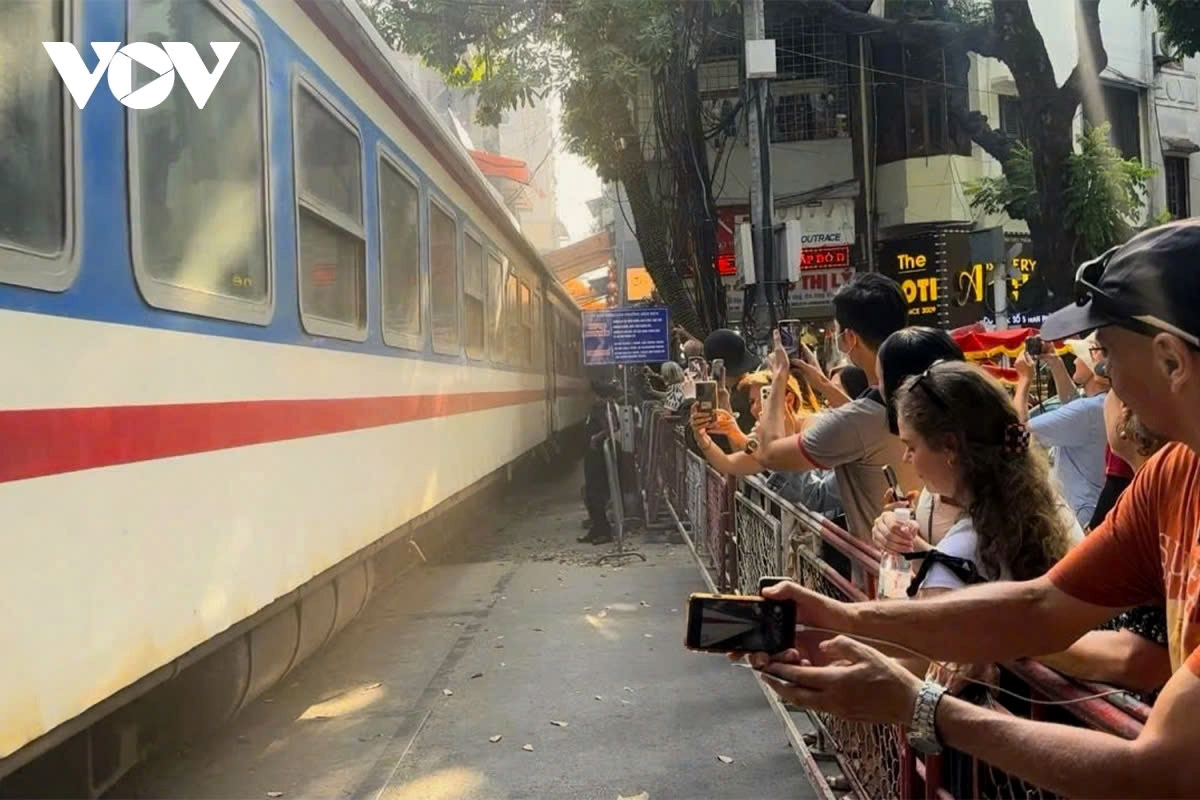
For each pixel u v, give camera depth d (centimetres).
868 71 1712
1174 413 133
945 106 1680
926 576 223
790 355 443
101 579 285
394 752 434
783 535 448
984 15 1528
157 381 323
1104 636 202
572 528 1052
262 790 395
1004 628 184
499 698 503
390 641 616
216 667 407
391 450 607
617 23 1226
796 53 1722
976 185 1597
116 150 305
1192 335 127
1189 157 1811
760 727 455
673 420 974
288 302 446
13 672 245
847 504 341
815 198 1734
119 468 297
